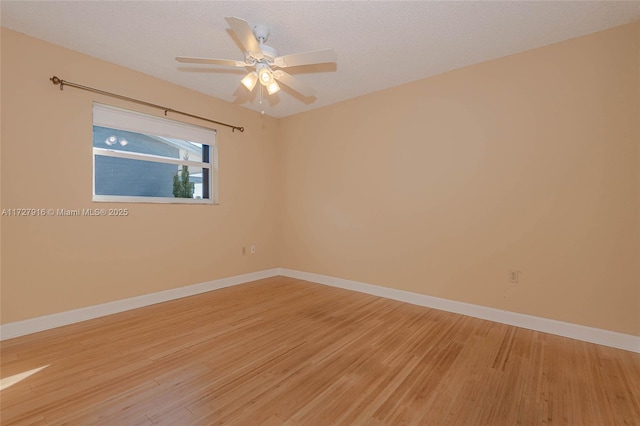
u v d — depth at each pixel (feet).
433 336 8.00
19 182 7.89
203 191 12.41
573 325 7.92
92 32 7.88
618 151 7.38
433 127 10.29
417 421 4.82
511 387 5.75
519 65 8.70
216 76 10.48
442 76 10.08
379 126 11.65
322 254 13.62
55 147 8.47
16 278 7.84
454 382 5.90
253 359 6.72
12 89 7.77
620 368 6.43
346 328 8.51
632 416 4.98
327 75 10.27
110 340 7.61
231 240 13.09
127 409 5.02
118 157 9.90
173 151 11.37
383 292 11.59
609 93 7.47
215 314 9.53
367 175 12.05
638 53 7.14
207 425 4.67
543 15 6.98
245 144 13.62
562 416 4.97
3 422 4.68
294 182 14.71
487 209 9.25
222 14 7.07
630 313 7.25
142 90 10.21
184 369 6.28
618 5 6.62
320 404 5.21
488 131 9.21
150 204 10.46
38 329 8.13
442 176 10.12
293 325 8.69
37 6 6.82
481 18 7.11
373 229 11.90
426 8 6.77
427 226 10.48
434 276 10.32
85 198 9.03
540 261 8.41
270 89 7.68
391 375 6.12
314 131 13.84
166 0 6.59
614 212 7.43
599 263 7.61
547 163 8.28
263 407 5.11
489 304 9.23
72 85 8.69
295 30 7.63
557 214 8.16
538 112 8.40
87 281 9.05
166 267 10.91
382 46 8.39
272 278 14.56
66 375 6.01
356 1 6.55
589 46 7.71
